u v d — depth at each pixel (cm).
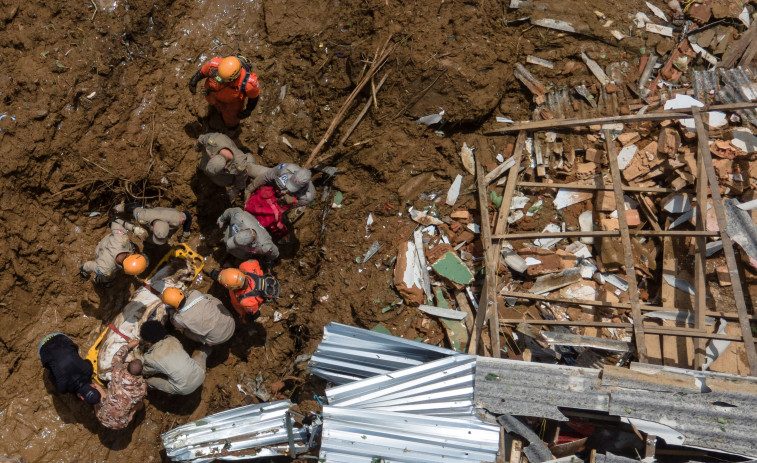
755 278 727
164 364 659
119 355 669
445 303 752
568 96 798
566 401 600
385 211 783
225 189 766
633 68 804
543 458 617
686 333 661
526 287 765
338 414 608
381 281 761
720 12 809
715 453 611
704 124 757
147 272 749
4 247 634
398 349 652
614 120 745
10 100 627
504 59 768
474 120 777
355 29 757
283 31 760
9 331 661
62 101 648
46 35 642
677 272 741
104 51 669
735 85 784
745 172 752
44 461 670
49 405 683
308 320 787
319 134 790
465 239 773
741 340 643
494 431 602
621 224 686
